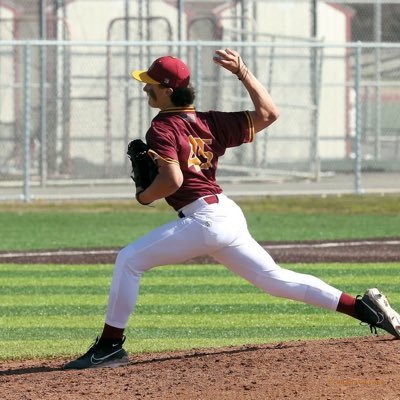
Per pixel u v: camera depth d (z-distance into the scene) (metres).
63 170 76.25
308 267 42.72
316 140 78.19
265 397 19.45
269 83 76.31
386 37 96.94
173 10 85.19
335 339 24.86
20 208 65.44
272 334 29.34
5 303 35.25
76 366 23.20
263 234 54.38
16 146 81.25
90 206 66.94
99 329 30.62
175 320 31.81
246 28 83.25
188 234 22.09
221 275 41.28
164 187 21.48
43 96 70.12
